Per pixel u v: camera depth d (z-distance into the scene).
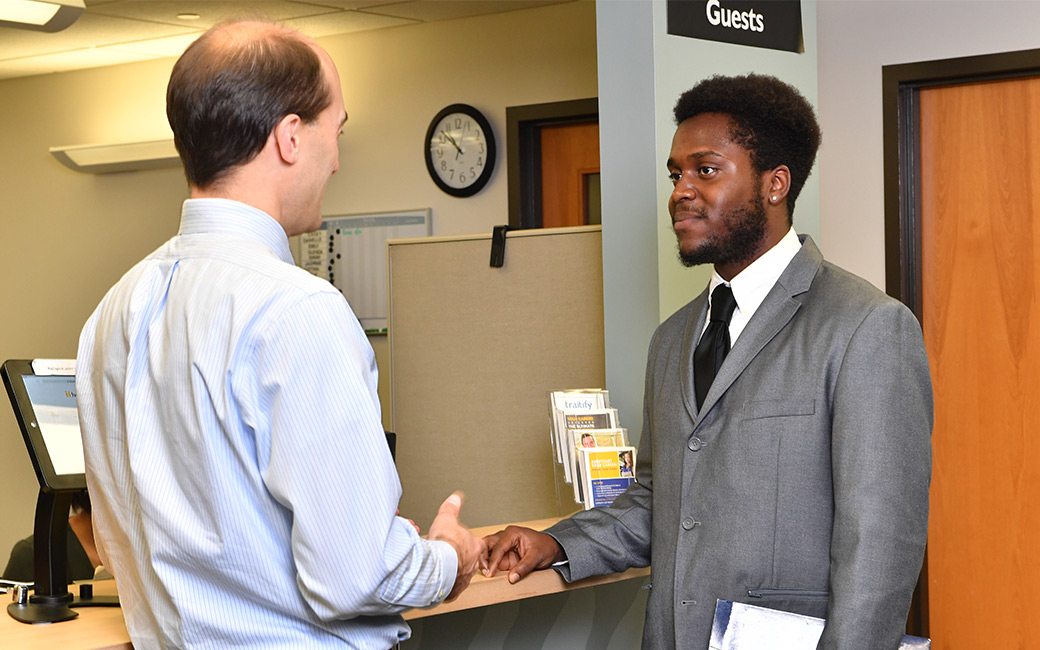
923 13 3.73
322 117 1.29
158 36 5.03
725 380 1.65
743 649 1.53
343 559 1.12
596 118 4.71
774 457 1.57
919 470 1.49
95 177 5.73
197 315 1.18
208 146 1.23
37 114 5.87
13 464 5.92
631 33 2.56
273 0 4.49
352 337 1.17
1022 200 3.68
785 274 1.68
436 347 3.01
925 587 3.79
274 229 1.26
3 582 1.65
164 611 1.24
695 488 1.66
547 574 1.81
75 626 1.46
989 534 3.72
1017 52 3.60
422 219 4.98
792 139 1.71
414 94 5.00
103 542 1.35
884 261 3.82
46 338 5.90
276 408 1.13
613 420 2.16
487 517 2.94
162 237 5.57
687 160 1.71
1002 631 3.70
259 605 1.20
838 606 1.43
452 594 1.40
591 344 2.78
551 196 4.84
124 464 1.26
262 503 1.17
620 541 1.84
